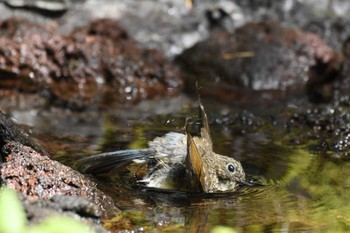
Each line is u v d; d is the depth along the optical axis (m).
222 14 16.48
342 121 11.82
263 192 8.48
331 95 13.80
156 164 8.49
